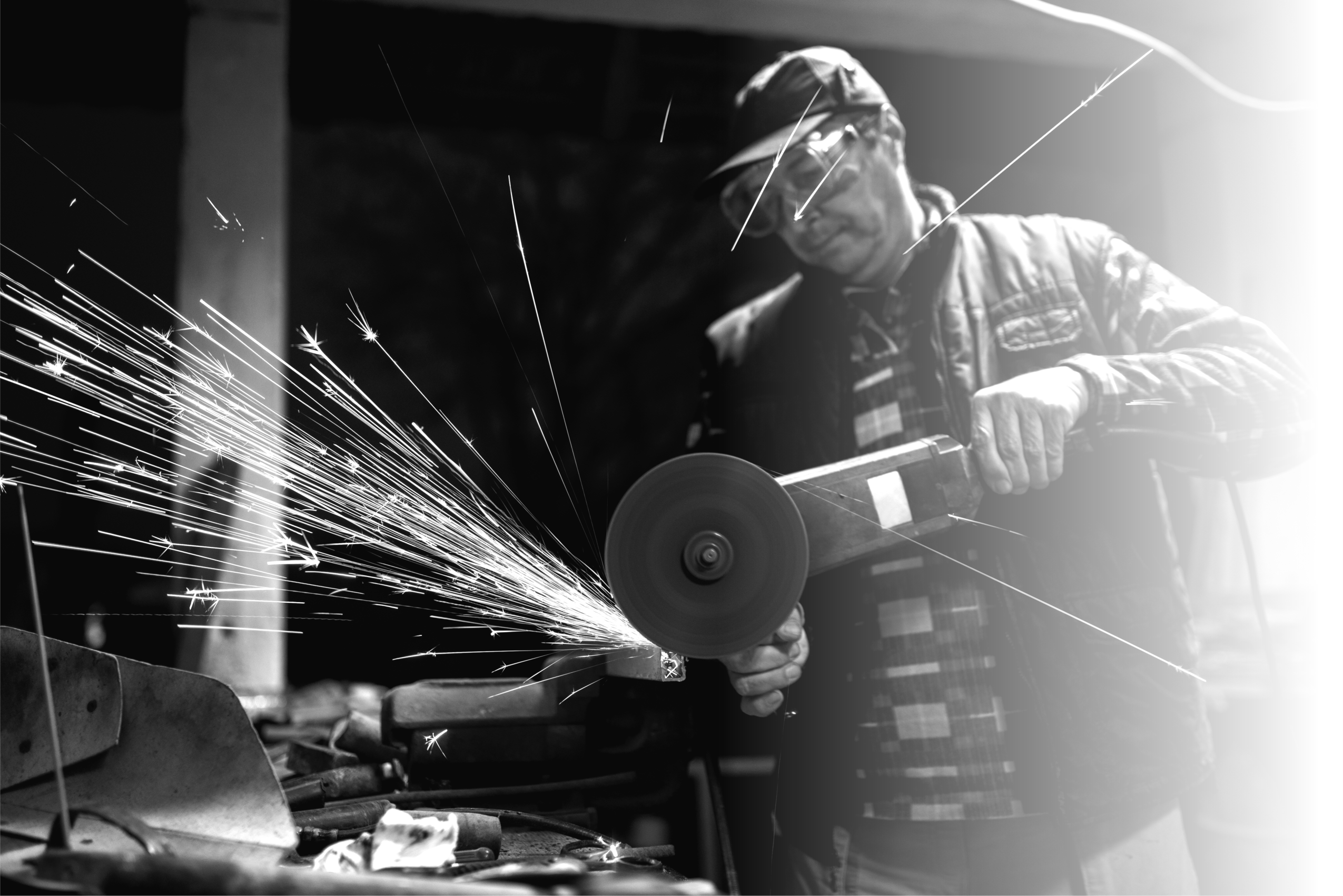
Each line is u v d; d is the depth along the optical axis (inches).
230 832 43.1
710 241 260.1
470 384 251.1
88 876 31.5
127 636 151.5
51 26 178.7
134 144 204.5
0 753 46.8
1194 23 173.8
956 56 175.9
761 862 138.5
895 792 64.6
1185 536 171.8
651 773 62.7
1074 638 61.9
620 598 46.8
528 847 49.7
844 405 71.0
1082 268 67.7
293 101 201.2
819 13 166.6
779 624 46.8
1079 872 60.4
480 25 179.5
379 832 42.4
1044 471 50.3
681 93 198.8
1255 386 55.9
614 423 253.3
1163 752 61.7
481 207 256.8
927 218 71.7
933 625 64.8
